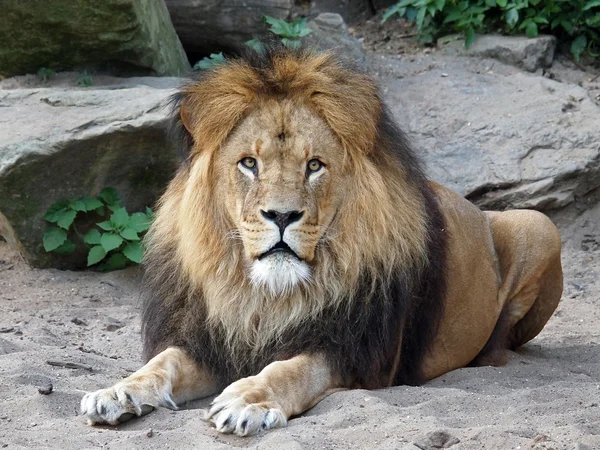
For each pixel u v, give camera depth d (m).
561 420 8.72
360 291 9.59
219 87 9.40
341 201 9.41
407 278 9.79
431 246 10.23
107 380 10.34
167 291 10.01
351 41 20.66
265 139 9.16
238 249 9.47
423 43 21.75
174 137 10.34
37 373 10.45
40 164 15.57
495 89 19.95
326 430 8.44
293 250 9.05
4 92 16.81
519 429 8.34
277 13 20.52
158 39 18.53
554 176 18.02
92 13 17.30
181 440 8.20
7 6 17.11
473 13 21.30
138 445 8.10
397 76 20.56
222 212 9.47
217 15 20.39
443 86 20.06
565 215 18.34
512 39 21.11
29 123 15.96
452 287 10.88
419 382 10.55
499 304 11.71
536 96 19.64
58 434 8.44
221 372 9.87
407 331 10.23
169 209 10.08
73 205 15.98
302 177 9.11
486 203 18.20
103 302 15.22
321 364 9.49
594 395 9.68
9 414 9.06
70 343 12.55
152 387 9.03
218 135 9.36
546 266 11.96
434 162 18.48
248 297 9.58
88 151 15.77
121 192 16.42
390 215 9.54
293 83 9.25
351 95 9.39
